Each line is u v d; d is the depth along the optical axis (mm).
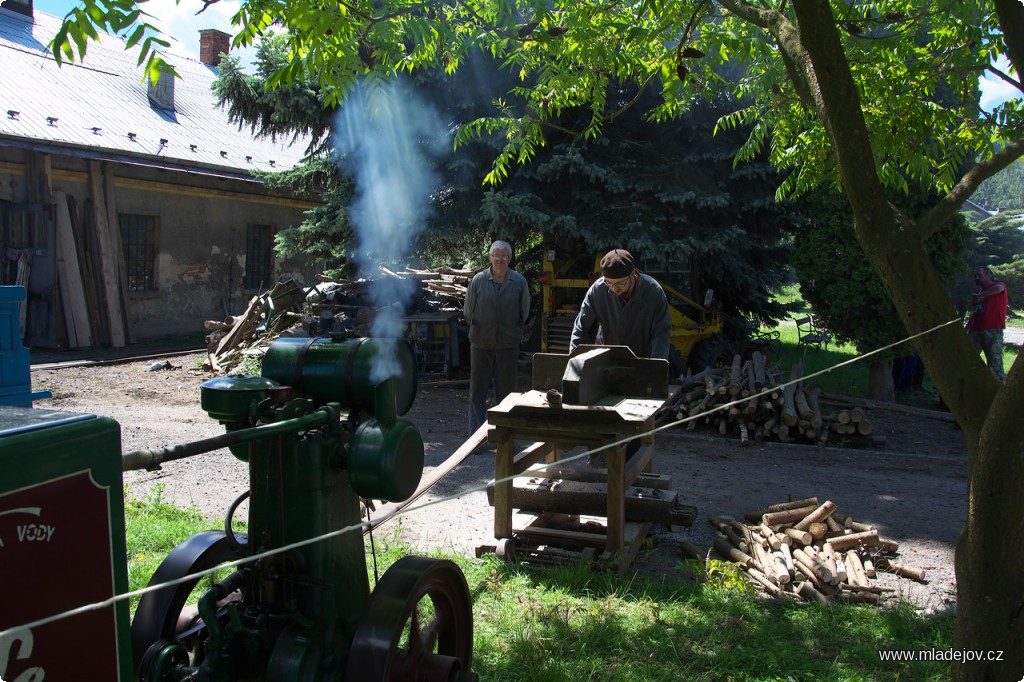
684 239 11625
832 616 4312
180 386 12047
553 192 12234
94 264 16578
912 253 2793
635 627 4027
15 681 1642
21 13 20625
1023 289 22250
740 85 5707
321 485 2686
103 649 1860
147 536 4980
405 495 2766
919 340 2797
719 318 13008
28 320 15875
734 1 3754
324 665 2615
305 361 2861
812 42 2820
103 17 2748
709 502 6621
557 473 5672
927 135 4832
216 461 7543
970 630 2559
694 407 9508
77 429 1792
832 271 10891
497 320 8094
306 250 14172
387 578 2779
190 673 2623
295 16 3463
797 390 9812
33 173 15711
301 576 2650
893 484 7449
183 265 19203
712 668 3617
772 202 11953
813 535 5410
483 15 4555
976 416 2713
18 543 1654
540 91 5461
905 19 4590
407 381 3006
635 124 12461
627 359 5121
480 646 3727
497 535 4953
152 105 20547
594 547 4941
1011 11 2783
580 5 4723
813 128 5059
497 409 4754
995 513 2488
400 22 4082
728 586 4668
